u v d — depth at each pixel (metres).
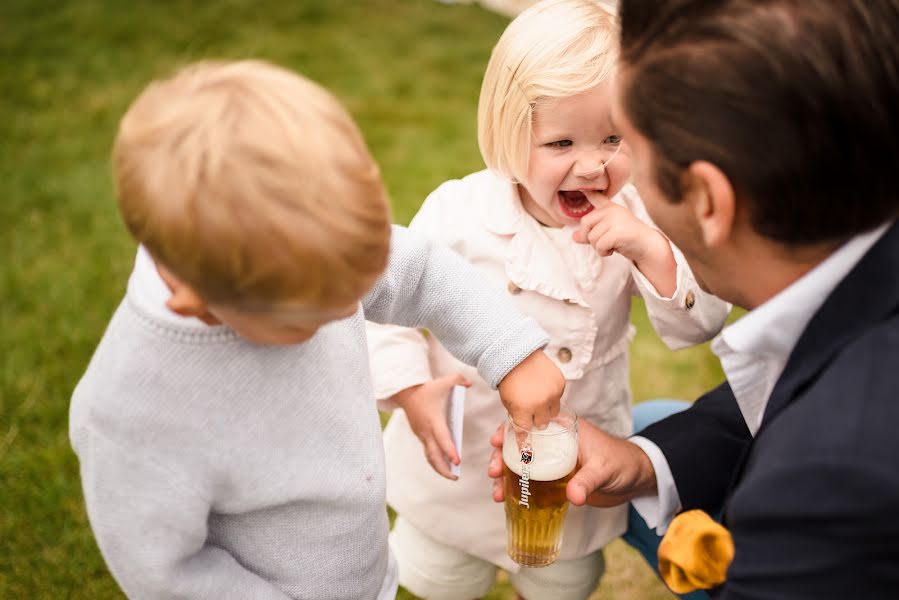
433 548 1.89
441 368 1.75
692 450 1.55
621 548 2.46
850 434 0.88
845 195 0.96
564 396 1.68
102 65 4.91
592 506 1.67
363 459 1.28
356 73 4.97
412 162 4.09
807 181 0.95
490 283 1.48
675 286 1.53
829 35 0.92
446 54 5.27
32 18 5.37
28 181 3.88
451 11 5.88
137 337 1.07
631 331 1.76
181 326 1.06
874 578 0.89
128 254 3.42
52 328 3.03
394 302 1.42
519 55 1.46
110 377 1.08
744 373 1.25
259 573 1.28
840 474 0.87
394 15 5.73
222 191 0.88
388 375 1.66
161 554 1.12
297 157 0.90
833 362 0.99
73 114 4.44
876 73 0.92
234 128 0.90
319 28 5.48
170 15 5.48
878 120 0.92
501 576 2.37
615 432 1.78
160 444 1.09
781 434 0.96
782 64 0.92
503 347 1.42
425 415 1.62
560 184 1.53
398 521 1.95
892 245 1.00
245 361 1.12
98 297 3.18
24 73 4.79
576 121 1.46
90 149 4.14
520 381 1.42
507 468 1.48
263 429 1.15
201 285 0.94
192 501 1.12
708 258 1.11
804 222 0.98
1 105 4.48
